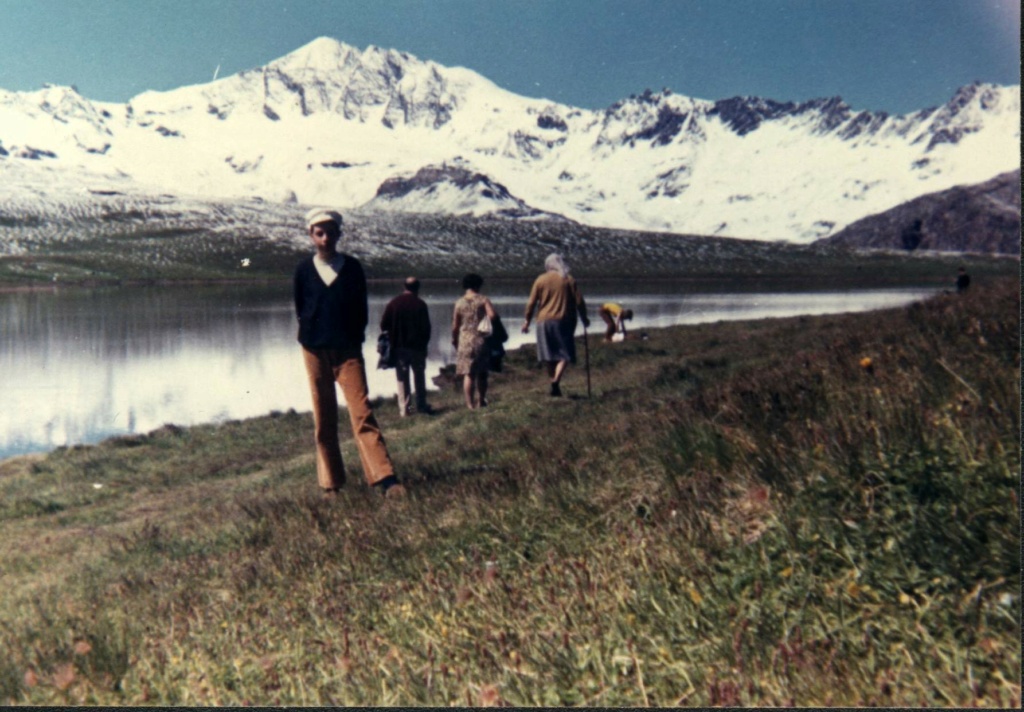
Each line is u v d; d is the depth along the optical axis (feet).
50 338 167.22
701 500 16.52
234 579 21.95
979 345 23.07
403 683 12.92
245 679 14.73
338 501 28.30
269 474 43.98
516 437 37.83
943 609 11.50
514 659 12.84
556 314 52.95
